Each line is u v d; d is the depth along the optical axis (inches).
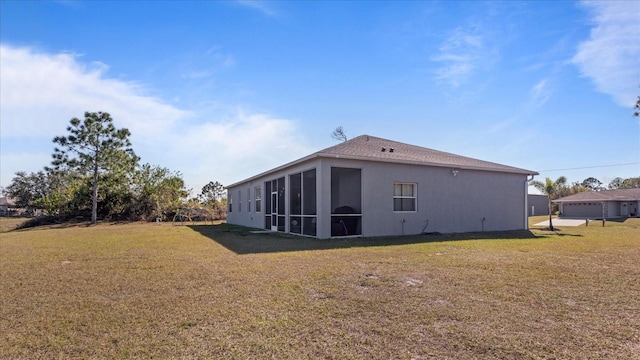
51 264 283.9
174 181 1217.4
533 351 113.0
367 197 496.7
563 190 1744.6
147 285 206.4
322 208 466.9
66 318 149.8
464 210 580.7
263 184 716.0
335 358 109.4
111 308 163.0
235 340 124.1
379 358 109.1
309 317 146.6
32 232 686.5
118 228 768.9
